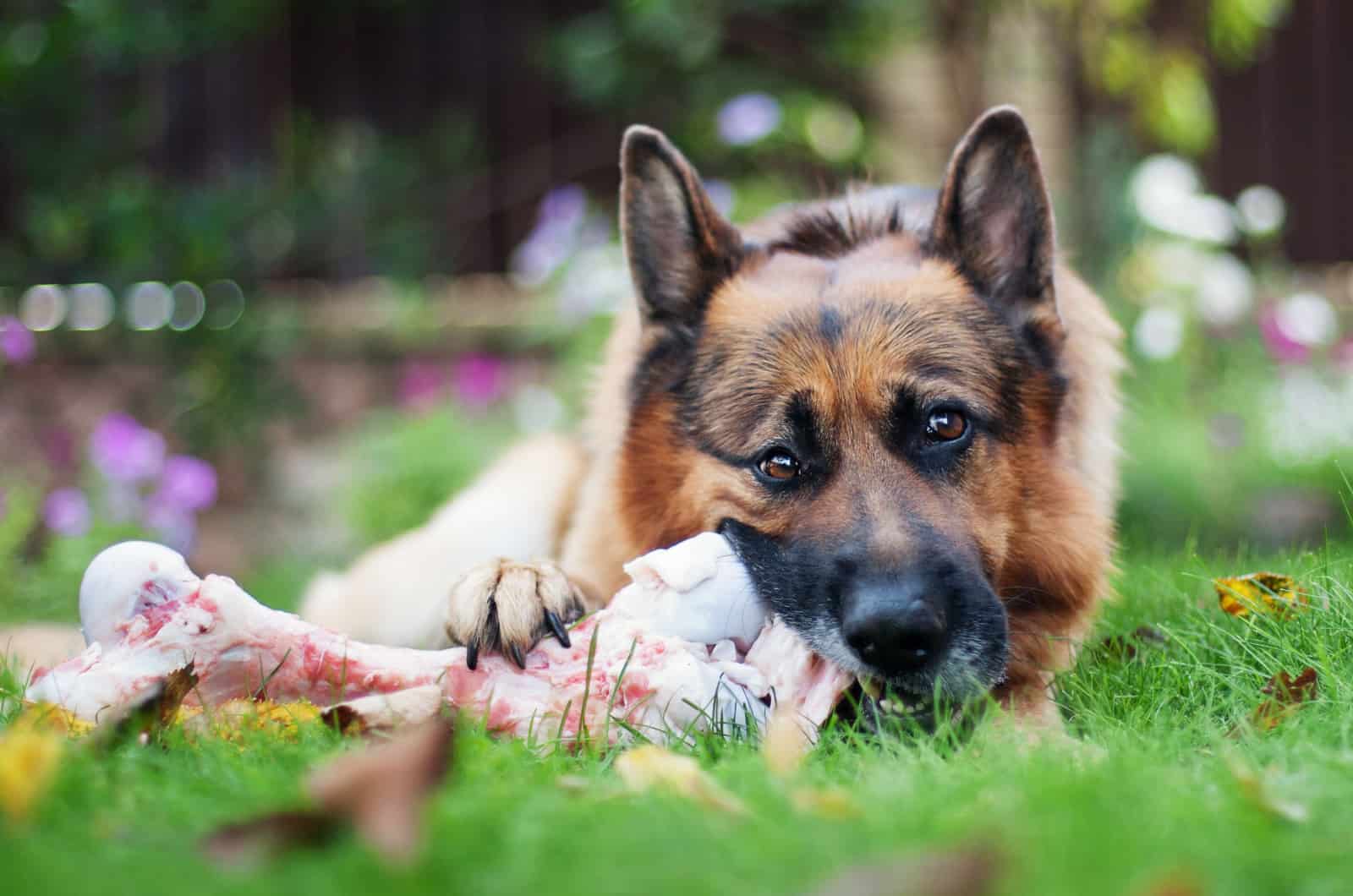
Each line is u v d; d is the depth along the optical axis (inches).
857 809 83.7
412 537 208.2
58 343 358.0
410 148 416.5
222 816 82.2
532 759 106.9
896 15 394.6
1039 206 147.4
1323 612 132.8
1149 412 335.3
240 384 360.8
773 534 139.2
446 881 67.7
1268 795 83.4
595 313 326.0
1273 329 371.6
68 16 350.0
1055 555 145.6
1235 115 426.9
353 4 408.5
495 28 417.4
